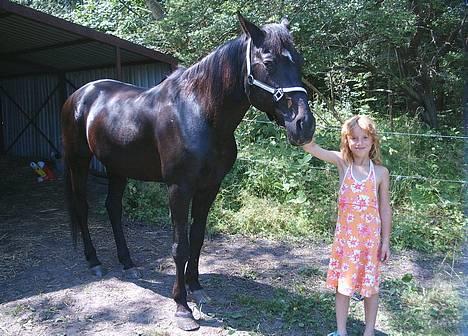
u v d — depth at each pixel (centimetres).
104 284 348
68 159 382
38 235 467
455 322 291
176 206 283
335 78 922
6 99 930
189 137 273
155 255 413
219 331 277
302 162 565
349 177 253
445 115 930
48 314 301
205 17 676
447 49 886
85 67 778
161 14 868
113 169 346
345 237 252
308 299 319
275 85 240
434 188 525
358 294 325
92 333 278
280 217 491
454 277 364
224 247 438
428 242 436
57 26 526
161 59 653
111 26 904
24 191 661
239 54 262
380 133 629
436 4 770
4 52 706
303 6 636
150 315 300
